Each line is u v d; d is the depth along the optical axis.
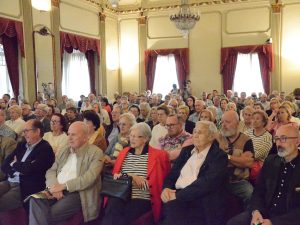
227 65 10.36
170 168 2.74
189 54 10.81
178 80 10.92
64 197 2.58
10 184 3.07
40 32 7.91
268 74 9.98
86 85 10.36
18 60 7.48
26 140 3.03
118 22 11.53
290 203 2.09
